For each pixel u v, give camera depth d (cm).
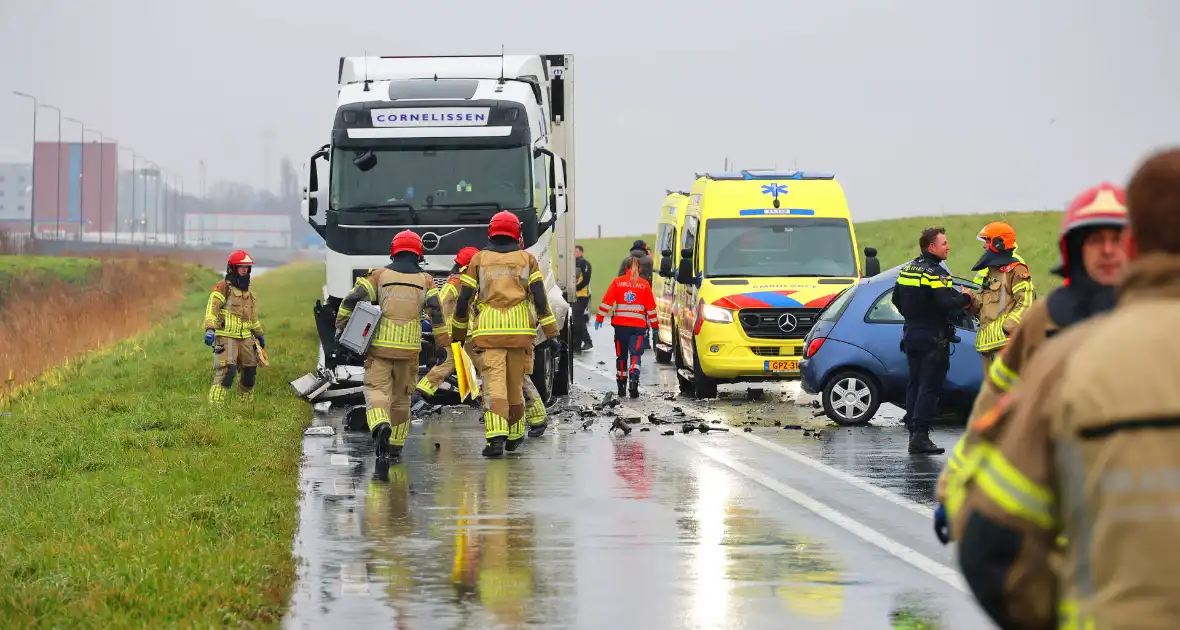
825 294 4303
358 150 4062
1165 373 635
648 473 2783
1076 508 660
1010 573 712
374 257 4034
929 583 1811
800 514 2320
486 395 3027
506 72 4472
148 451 2870
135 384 4250
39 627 1522
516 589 1783
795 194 4647
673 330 5028
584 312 6744
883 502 2438
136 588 1667
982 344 2952
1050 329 950
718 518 2286
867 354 3631
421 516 2302
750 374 4284
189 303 9806
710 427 3591
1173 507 621
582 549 2033
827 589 1778
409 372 2855
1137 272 680
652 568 1905
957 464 820
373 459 2970
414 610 1672
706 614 1652
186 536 1988
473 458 3008
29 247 16600
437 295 2912
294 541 2091
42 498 2345
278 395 4012
